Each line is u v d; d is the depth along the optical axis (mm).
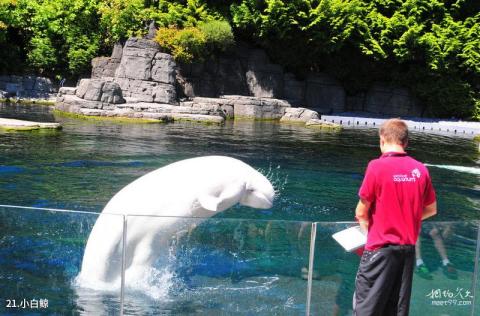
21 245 4188
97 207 8180
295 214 8555
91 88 22391
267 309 4145
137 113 21594
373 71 32875
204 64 28797
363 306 3676
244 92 29797
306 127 23781
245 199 5645
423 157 16812
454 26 32062
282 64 32094
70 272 4238
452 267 4270
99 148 13492
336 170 12812
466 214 9391
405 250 3617
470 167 15055
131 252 4418
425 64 32094
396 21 31297
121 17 28766
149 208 5012
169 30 27109
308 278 4086
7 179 9633
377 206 3643
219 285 4207
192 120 22953
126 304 4234
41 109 22953
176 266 4309
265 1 29375
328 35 30906
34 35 30000
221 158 5547
